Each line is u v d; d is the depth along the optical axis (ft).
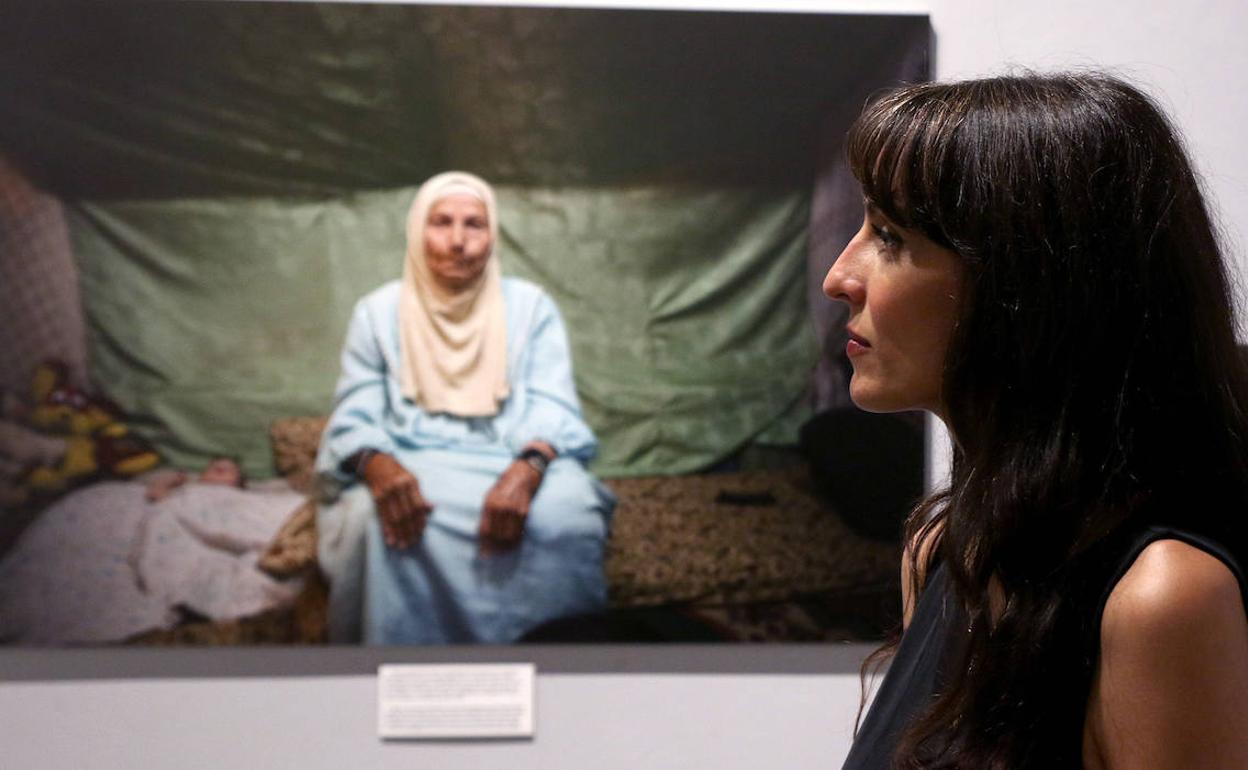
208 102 6.42
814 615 6.54
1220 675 2.19
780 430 6.55
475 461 6.48
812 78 6.55
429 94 6.47
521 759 6.62
